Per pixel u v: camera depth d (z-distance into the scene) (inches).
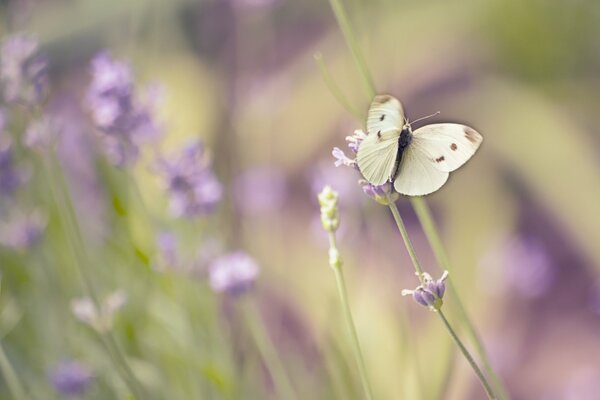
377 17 48.8
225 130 55.6
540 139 61.8
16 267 41.1
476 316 46.3
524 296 47.1
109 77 37.6
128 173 38.2
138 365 39.2
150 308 40.3
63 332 40.4
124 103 37.7
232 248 46.5
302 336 44.8
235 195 50.0
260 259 46.3
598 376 52.8
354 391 38.7
